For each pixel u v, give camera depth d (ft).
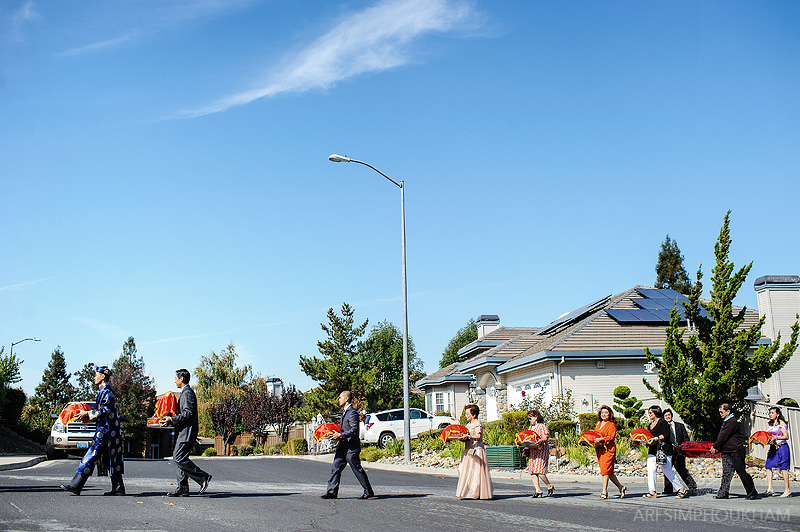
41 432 128.26
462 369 128.47
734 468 42.39
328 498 39.58
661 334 96.63
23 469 61.26
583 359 91.50
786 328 96.99
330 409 134.62
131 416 146.51
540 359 92.12
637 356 91.76
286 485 49.29
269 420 146.92
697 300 68.18
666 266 230.27
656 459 43.04
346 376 137.28
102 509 32.78
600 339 94.27
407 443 74.95
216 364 209.97
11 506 33.09
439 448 82.99
